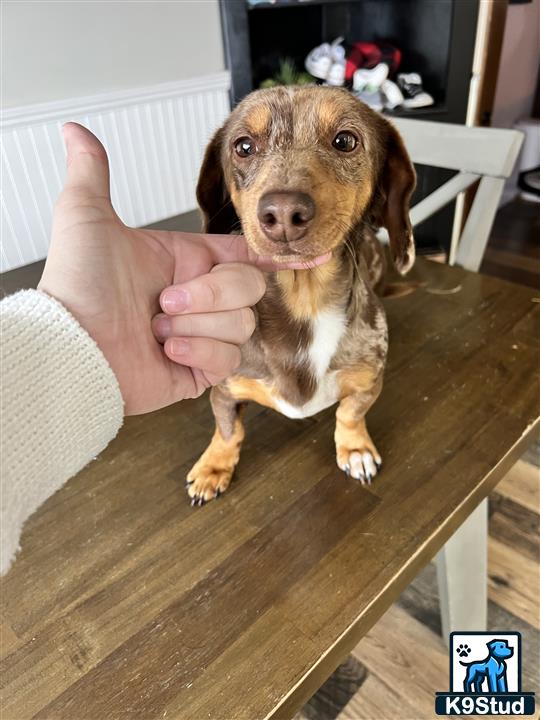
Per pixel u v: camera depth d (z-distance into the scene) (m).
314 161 0.77
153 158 2.43
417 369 1.12
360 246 0.99
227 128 0.92
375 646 1.32
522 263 2.39
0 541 0.44
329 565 0.76
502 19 2.42
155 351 0.64
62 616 0.71
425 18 2.54
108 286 0.58
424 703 1.21
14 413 0.47
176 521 0.83
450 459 0.91
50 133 2.13
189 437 0.99
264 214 0.68
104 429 0.54
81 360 0.51
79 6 2.07
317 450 0.95
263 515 0.83
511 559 1.49
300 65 2.88
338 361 0.86
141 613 0.71
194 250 0.71
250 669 0.64
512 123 2.78
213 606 0.71
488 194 1.43
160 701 0.62
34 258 2.24
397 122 1.53
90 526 0.83
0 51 1.96
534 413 0.99
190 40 2.41
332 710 1.21
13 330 0.48
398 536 0.79
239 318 0.65
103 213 0.58
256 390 0.87
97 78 2.21
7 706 0.62
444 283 1.41
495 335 1.20
